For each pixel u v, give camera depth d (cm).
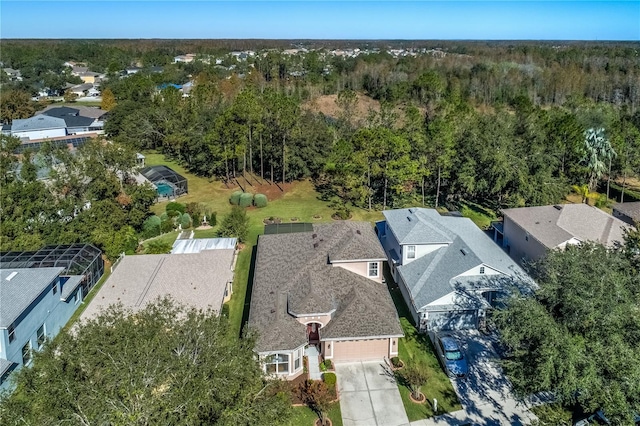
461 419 2408
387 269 3984
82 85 14775
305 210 5456
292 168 6391
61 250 3666
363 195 5319
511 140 5372
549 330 2028
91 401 1569
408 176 5069
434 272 3356
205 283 3300
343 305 2933
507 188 5200
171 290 3186
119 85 11169
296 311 2814
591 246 2530
